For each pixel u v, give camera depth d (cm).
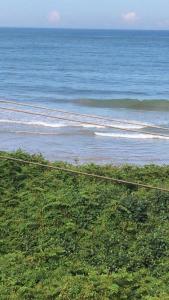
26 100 5378
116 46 16325
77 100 5344
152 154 3288
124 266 1627
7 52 12438
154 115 4631
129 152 3322
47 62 9950
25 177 2075
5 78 7238
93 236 1752
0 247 1723
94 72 8419
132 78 7731
